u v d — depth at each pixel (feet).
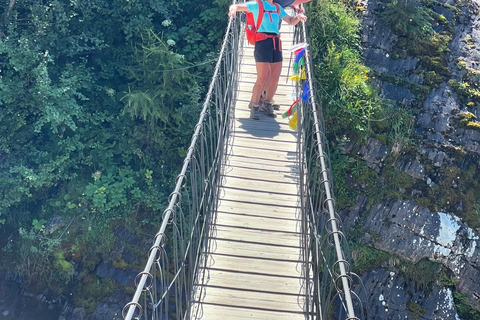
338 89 28.99
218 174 18.75
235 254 16.06
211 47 33.50
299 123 20.59
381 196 27.89
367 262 27.17
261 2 21.22
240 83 25.40
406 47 30.35
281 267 15.75
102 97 33.55
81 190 31.96
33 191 32.37
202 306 14.32
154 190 31.55
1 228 31.91
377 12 31.76
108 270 29.71
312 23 31.19
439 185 27.76
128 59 33.83
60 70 32.35
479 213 27.37
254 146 21.15
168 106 32.17
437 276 26.81
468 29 31.27
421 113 28.89
